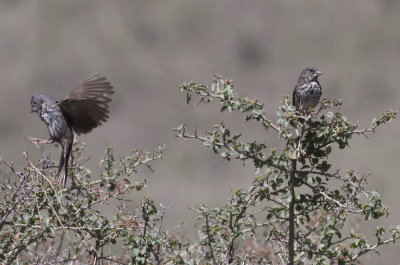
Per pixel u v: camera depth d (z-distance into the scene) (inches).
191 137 240.7
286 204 242.7
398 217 649.6
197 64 1318.9
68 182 271.4
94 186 264.4
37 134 1057.5
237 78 1306.6
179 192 834.8
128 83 1251.8
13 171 247.0
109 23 1328.7
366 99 1235.9
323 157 239.1
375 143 971.9
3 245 254.7
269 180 241.4
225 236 243.9
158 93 1239.5
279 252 244.8
